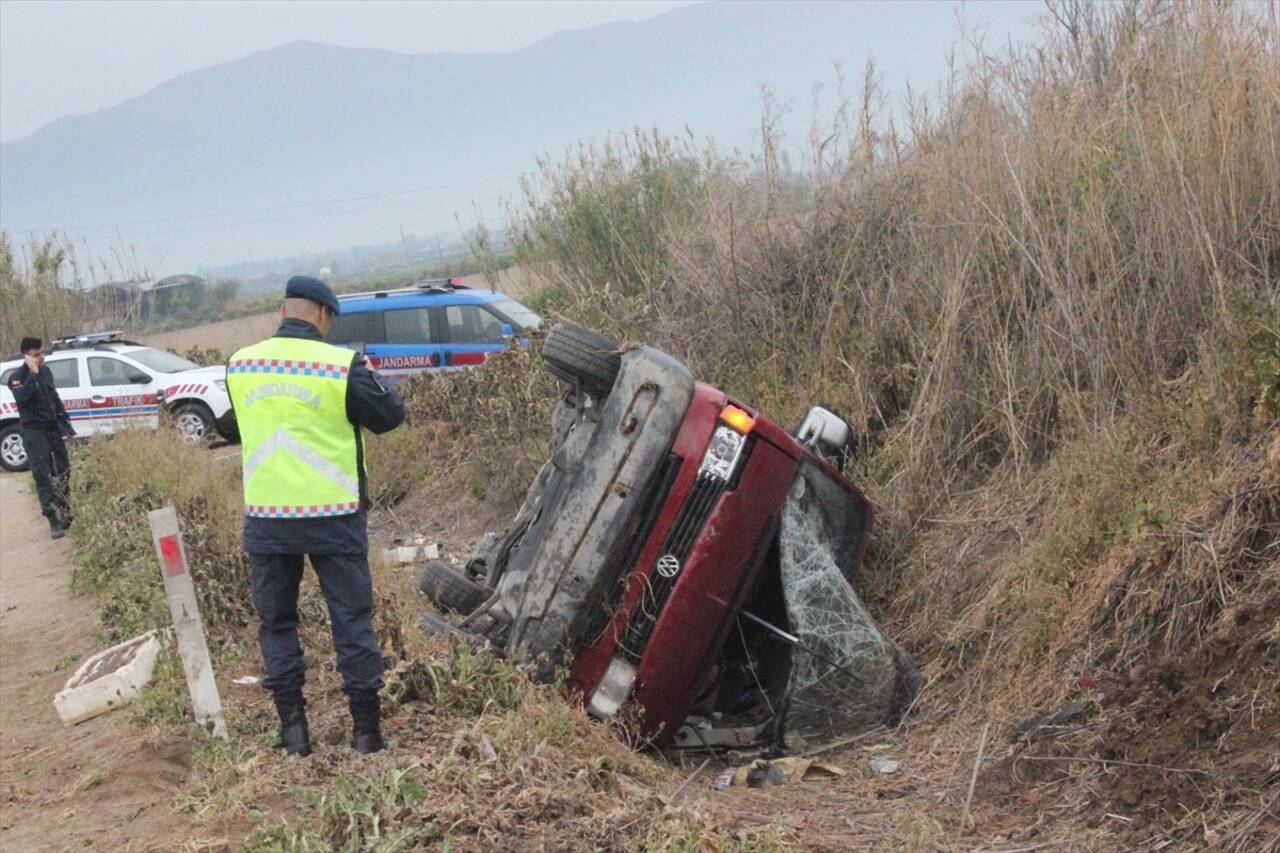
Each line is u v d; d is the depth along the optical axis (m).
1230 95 7.11
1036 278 7.74
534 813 4.46
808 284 9.47
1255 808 4.30
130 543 9.97
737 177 10.36
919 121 9.18
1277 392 5.76
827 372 8.84
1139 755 4.85
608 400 6.30
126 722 6.42
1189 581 5.31
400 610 6.82
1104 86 8.38
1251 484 5.44
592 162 14.16
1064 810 4.92
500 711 5.73
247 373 5.50
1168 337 6.95
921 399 7.88
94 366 20.47
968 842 4.90
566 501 6.23
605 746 5.59
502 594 6.34
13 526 15.27
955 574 7.11
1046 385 7.43
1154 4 8.29
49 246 29.25
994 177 7.99
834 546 7.12
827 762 6.11
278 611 5.54
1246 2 7.54
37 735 6.82
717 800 5.42
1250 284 6.63
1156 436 6.38
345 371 5.42
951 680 6.43
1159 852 4.44
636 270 13.13
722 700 6.94
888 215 9.25
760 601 7.00
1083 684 5.42
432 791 4.57
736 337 9.62
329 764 5.30
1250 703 4.65
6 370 21.58
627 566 6.25
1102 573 5.73
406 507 12.66
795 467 6.53
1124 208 7.43
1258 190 7.01
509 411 11.48
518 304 18.20
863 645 6.37
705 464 6.29
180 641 5.70
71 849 4.82
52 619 9.84
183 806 5.04
